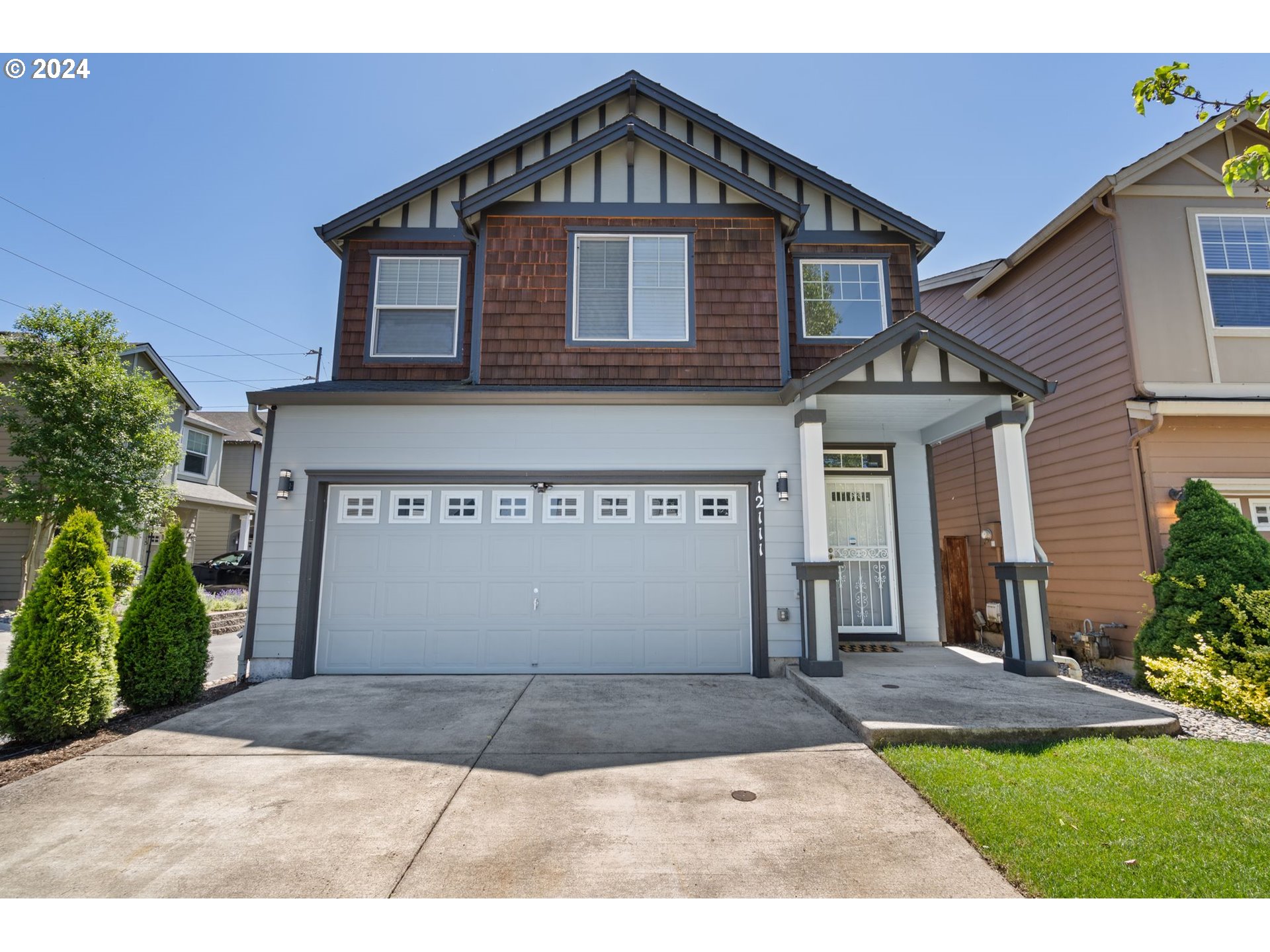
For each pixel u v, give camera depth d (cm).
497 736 489
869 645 846
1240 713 528
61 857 309
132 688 556
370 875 291
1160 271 791
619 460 733
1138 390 758
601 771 416
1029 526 689
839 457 903
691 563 729
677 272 816
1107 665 783
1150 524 744
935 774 394
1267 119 387
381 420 737
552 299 806
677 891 277
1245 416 755
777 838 323
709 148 916
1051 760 420
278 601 702
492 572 723
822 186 883
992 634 947
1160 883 276
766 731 500
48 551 506
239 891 279
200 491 1841
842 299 873
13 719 468
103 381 1253
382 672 708
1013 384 673
